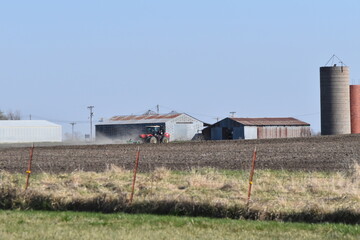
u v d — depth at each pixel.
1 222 58.75
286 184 74.88
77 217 61.41
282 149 157.00
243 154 140.75
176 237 51.53
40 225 57.00
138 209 64.75
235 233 53.16
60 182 78.12
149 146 188.00
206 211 62.44
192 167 103.38
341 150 148.00
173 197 64.62
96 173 90.50
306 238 50.97
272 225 56.25
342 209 58.62
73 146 195.88
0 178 75.56
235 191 69.50
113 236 51.94
